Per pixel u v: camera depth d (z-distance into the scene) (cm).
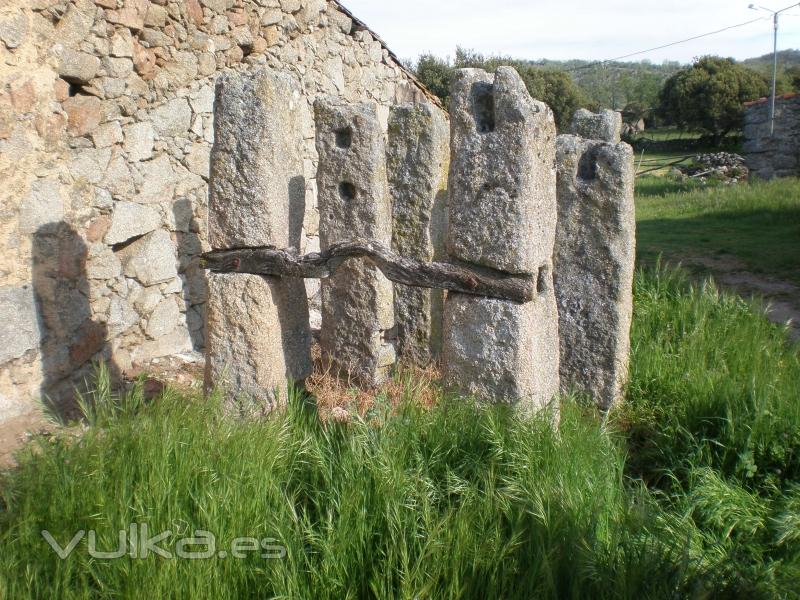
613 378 477
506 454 350
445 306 402
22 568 295
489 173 368
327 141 540
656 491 380
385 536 307
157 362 607
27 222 477
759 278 873
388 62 983
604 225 466
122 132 566
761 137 1856
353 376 567
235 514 309
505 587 278
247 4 694
